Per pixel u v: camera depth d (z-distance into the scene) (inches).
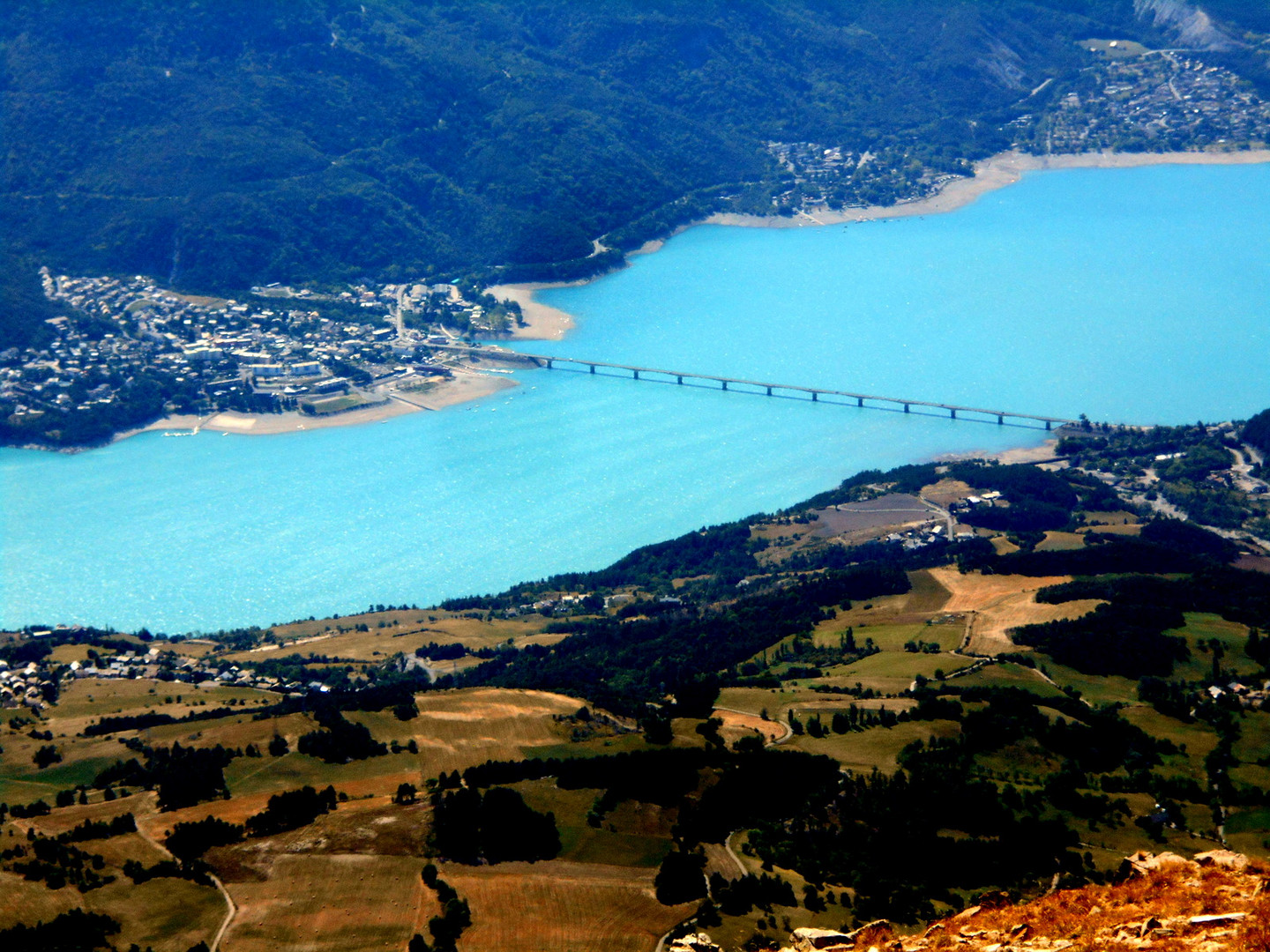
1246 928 4926.2
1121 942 5118.1
